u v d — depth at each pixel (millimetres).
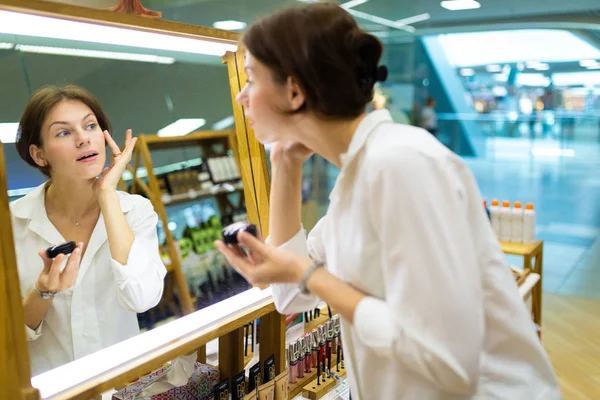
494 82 8391
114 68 1407
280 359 1573
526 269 2861
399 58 8453
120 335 1170
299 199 1151
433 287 728
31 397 851
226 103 1604
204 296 1398
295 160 1111
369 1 6770
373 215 805
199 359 1678
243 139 1480
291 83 853
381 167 786
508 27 7473
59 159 1100
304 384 1746
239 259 976
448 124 8930
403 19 7566
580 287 4758
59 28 985
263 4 4387
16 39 1071
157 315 1274
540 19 7035
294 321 2000
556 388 957
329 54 812
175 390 1439
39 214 1070
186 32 1138
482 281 883
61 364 1076
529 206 3320
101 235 1157
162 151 1675
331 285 862
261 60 862
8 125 1033
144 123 1599
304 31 813
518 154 8359
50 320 1078
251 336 1854
